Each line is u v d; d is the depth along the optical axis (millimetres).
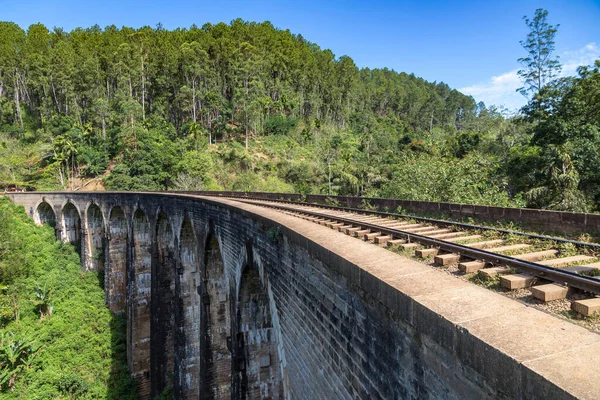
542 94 24984
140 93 78125
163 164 58188
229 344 13445
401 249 7445
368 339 5172
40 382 21047
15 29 90188
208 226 15398
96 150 66250
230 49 85688
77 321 26891
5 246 29359
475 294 4117
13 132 69125
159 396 21188
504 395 2910
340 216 12055
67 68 72500
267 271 9922
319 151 71750
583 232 8070
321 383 6875
